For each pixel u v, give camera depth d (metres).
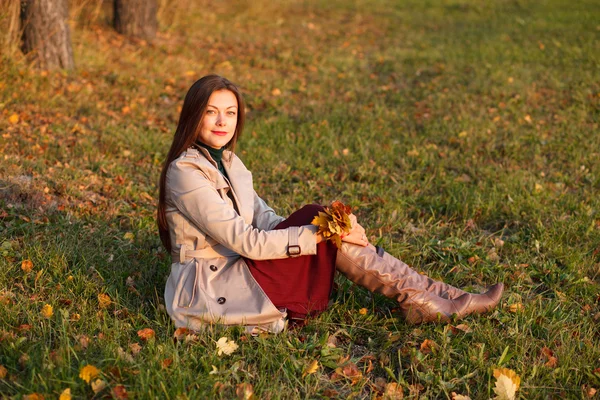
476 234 4.21
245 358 2.68
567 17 13.70
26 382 2.36
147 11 9.71
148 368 2.50
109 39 9.21
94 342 2.69
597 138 6.12
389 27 13.18
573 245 4.03
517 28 12.60
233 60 9.21
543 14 14.30
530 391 2.55
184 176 2.75
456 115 6.90
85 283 3.14
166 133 5.91
